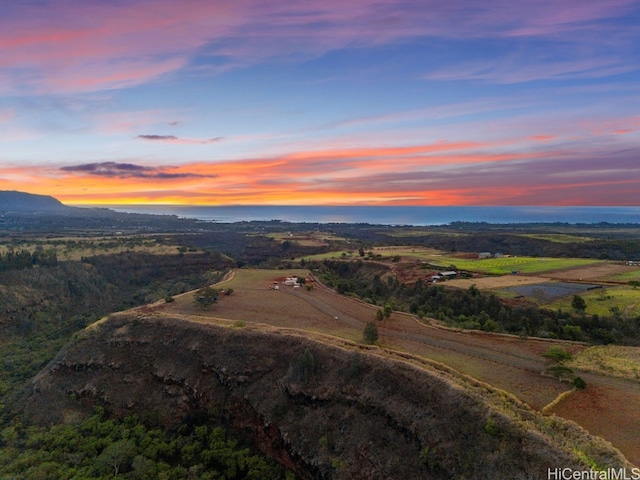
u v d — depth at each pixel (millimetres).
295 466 38250
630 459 25656
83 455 40562
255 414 43812
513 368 40656
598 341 50031
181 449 41812
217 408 46781
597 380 36938
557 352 41031
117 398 50562
